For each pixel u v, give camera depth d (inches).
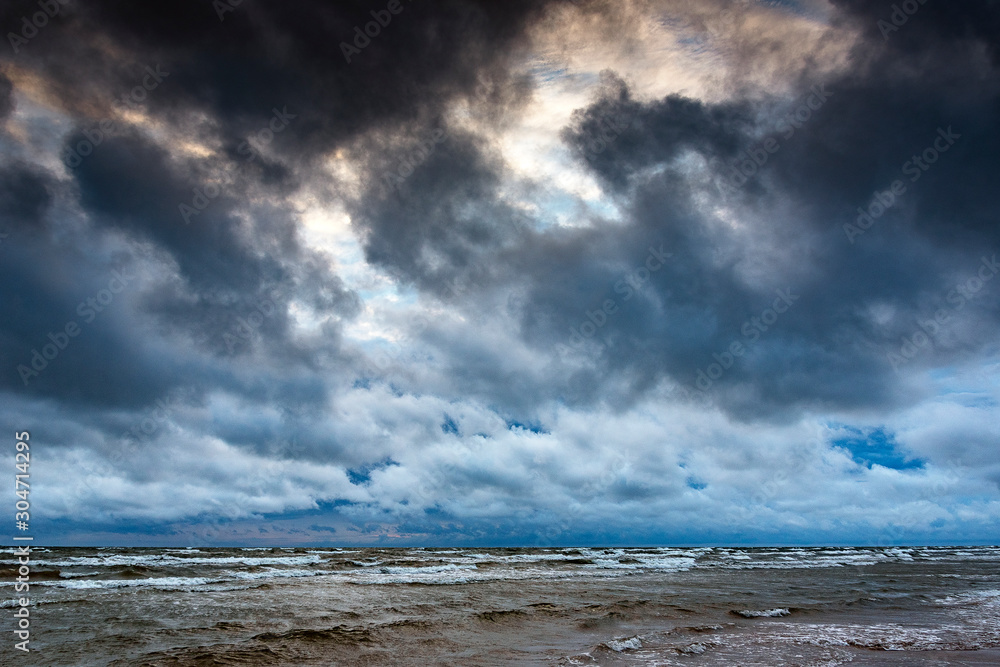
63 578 959.0
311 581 978.1
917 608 744.3
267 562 1478.8
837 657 445.7
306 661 406.0
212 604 668.7
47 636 477.4
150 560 1456.7
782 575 1301.7
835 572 1434.5
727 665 416.8
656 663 420.2
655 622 594.6
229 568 1246.3
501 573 1235.9
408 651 444.1
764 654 453.1
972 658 449.7
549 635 518.9
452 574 1184.8
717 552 2925.7
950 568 1663.4
